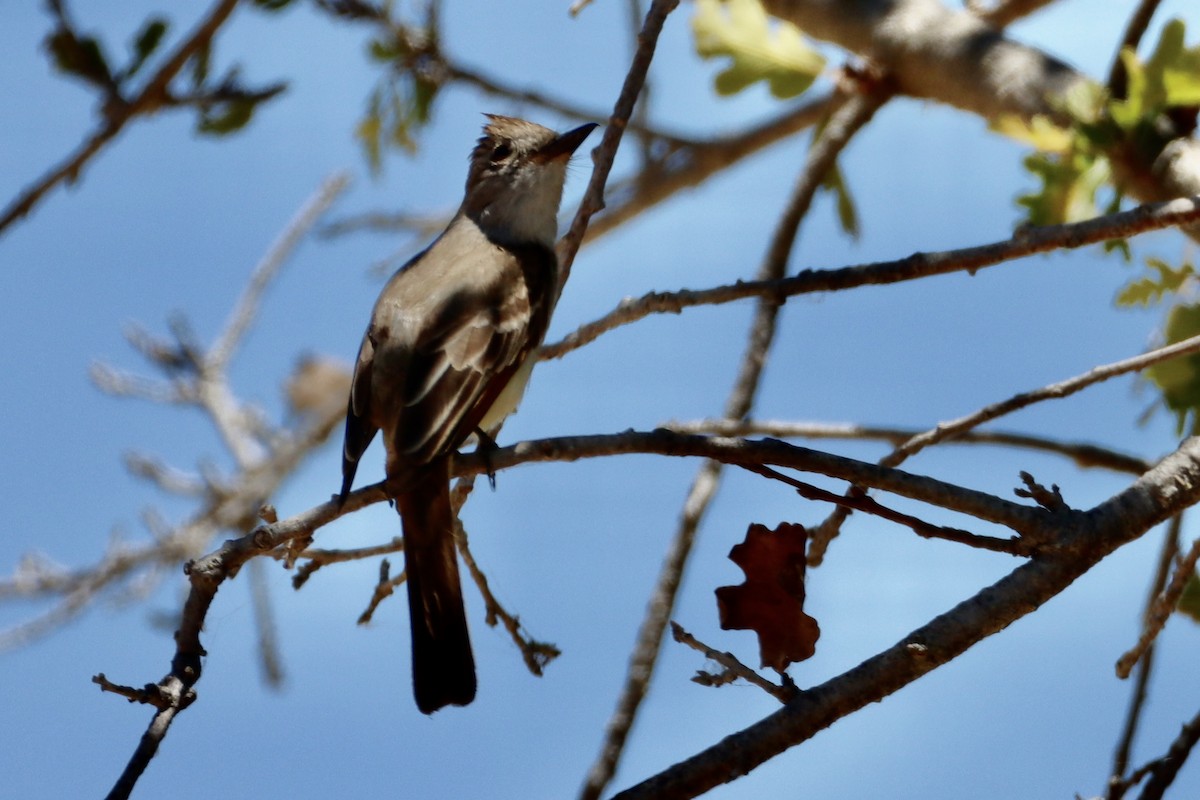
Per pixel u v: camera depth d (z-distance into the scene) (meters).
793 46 9.61
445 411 8.33
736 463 6.29
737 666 5.65
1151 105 8.12
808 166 10.01
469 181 10.69
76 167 8.66
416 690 7.27
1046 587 5.92
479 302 8.92
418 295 8.97
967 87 9.60
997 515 6.07
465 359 8.59
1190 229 8.24
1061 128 8.88
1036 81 9.28
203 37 8.51
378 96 11.08
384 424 8.41
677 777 5.38
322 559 7.36
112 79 8.59
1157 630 6.82
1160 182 8.16
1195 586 8.03
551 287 9.52
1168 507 6.20
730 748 5.44
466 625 7.36
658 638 8.38
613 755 8.03
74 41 8.55
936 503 6.11
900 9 10.11
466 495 8.01
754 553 6.15
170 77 8.53
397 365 8.53
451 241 10.23
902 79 10.06
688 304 7.87
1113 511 6.12
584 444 6.54
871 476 6.14
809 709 5.52
